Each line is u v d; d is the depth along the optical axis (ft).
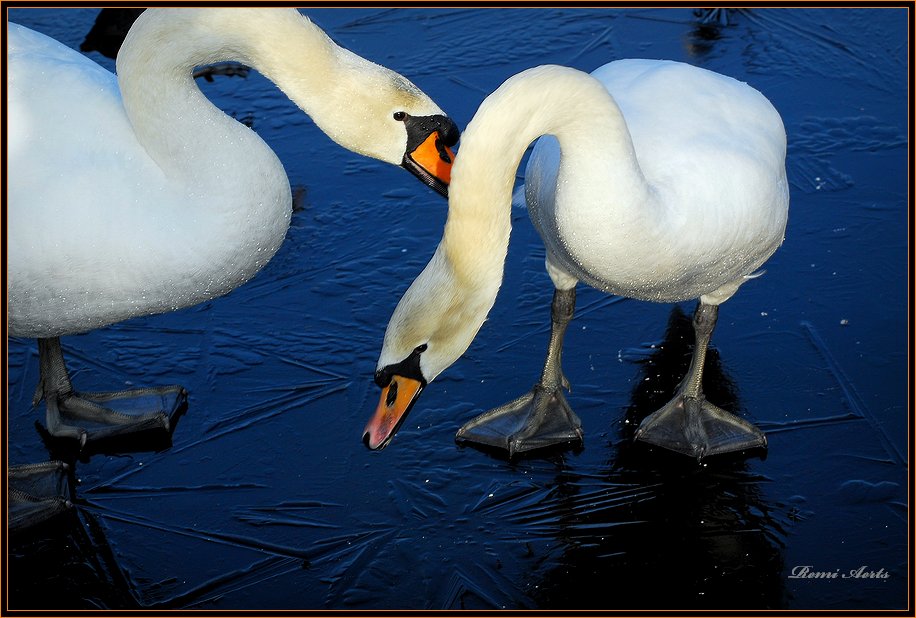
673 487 7.84
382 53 10.49
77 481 7.95
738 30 10.54
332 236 9.20
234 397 8.32
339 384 8.37
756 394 8.23
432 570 7.51
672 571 7.48
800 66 10.21
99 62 10.41
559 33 10.61
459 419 8.18
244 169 7.55
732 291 7.93
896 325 8.52
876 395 8.18
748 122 7.70
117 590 7.47
